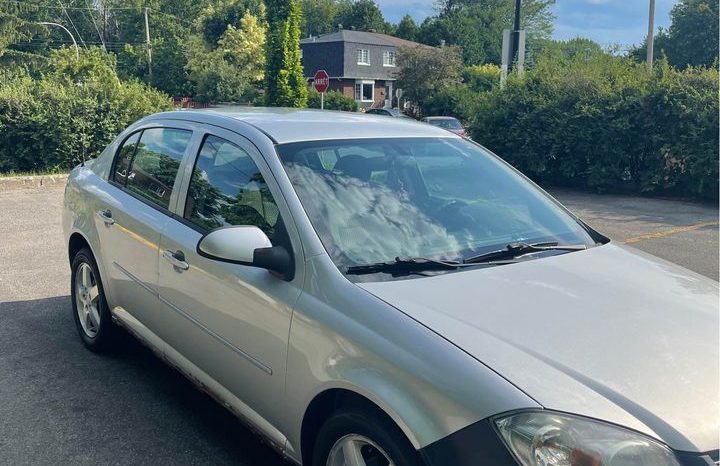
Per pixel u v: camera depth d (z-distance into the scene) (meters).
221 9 70.00
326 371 2.57
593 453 1.99
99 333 4.66
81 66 20.39
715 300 2.93
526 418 2.06
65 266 7.22
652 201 13.22
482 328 2.42
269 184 3.17
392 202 3.26
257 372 3.00
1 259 7.50
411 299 2.59
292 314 2.78
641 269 3.18
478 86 49.38
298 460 2.84
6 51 42.34
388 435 2.32
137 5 77.38
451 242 3.13
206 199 3.55
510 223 3.43
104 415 3.95
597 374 2.23
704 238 9.49
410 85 50.00
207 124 3.80
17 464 3.43
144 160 4.30
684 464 2.00
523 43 18.16
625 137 14.09
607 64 15.18
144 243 3.88
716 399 2.19
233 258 2.84
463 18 78.44
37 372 4.50
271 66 25.86
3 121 14.06
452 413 2.16
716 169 12.80
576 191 14.72
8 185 12.65
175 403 4.12
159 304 3.77
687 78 13.43
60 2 77.94
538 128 15.15
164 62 60.78
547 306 2.62
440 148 3.83
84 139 14.58
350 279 2.72
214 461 3.50
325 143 3.43
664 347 2.42
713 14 42.12
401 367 2.33
